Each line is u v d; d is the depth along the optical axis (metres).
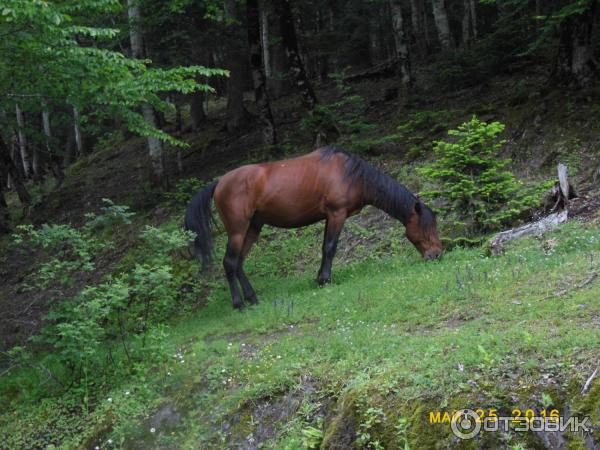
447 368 4.66
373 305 7.30
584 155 10.25
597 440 3.74
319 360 5.87
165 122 24.25
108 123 30.16
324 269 8.86
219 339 7.64
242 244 8.71
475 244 8.95
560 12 10.89
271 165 8.80
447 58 16.84
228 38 17.08
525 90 12.88
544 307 5.57
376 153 13.31
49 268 7.93
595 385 3.95
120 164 22.36
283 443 4.99
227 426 5.63
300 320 7.56
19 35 7.97
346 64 29.45
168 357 7.22
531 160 10.92
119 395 6.75
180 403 6.31
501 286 6.64
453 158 9.05
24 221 19.22
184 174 17.36
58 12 7.67
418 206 8.67
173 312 9.77
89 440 6.33
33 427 6.79
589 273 6.20
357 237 10.85
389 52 28.72
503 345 4.73
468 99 14.68
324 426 4.96
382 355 5.50
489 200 9.21
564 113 11.34
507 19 17.08
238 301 8.73
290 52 14.93
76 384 7.34
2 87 9.45
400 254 9.71
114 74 9.02
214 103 27.19
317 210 8.75
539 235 8.05
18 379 7.99
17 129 22.25
